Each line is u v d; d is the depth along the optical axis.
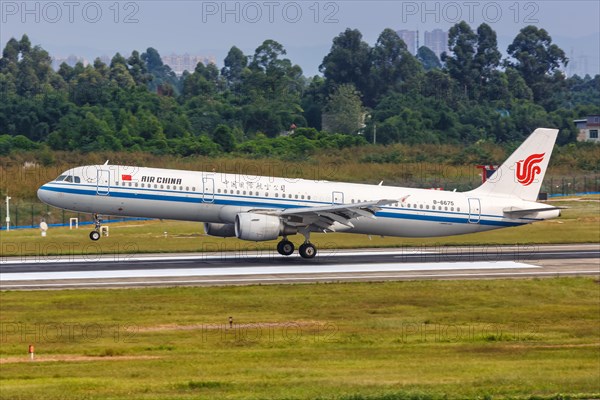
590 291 184.88
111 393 98.00
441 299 174.25
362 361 119.25
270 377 107.25
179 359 120.31
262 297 171.38
